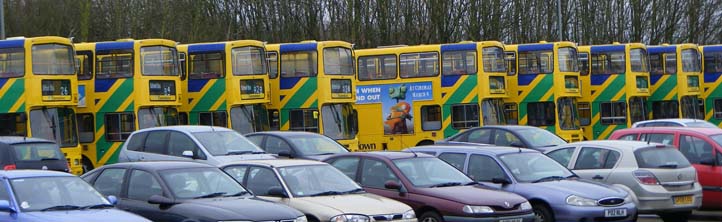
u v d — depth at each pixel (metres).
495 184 17.00
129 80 29.38
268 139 22.58
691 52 40.34
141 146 21.39
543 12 55.06
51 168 21.98
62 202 13.09
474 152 17.70
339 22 52.12
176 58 30.23
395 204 14.68
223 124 30.89
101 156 29.56
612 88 37.72
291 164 15.49
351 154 16.92
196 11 47.97
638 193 17.61
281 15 51.88
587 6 57.06
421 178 16.08
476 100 32.94
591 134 37.91
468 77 33.06
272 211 13.48
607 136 37.62
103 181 14.79
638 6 57.66
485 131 24.72
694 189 17.95
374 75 34.25
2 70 28.14
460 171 16.78
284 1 51.75
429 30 51.91
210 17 50.00
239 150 20.47
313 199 14.63
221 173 14.80
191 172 14.52
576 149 18.84
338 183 15.45
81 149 29.31
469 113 33.03
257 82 31.00
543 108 35.00
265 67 31.31
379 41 52.00
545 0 55.19
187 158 20.17
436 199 15.44
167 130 21.14
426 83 33.53
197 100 31.25
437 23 51.78
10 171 13.50
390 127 33.84
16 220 12.55
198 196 14.08
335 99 31.47
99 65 29.81
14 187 12.94
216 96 30.98
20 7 43.78
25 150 21.72
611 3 57.72
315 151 22.11
